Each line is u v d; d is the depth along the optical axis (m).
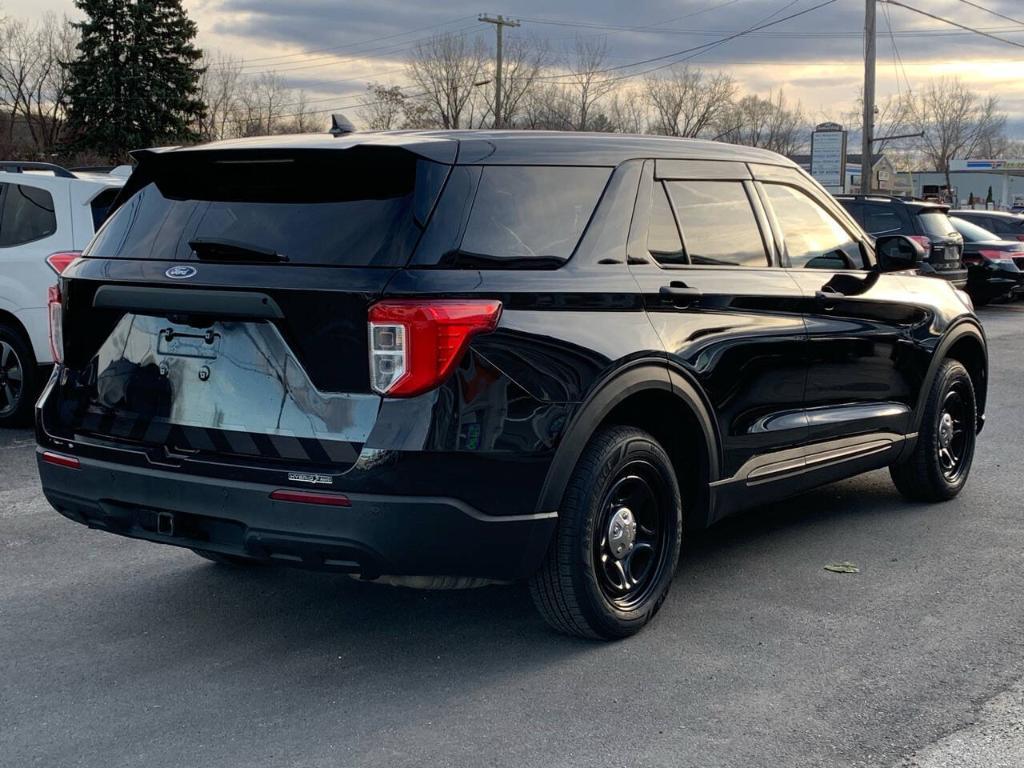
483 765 3.28
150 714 3.62
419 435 3.45
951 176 80.31
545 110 59.44
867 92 33.47
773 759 3.30
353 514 3.46
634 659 4.06
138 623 4.44
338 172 3.77
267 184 3.87
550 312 3.80
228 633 4.34
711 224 4.64
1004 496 6.45
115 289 3.89
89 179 8.47
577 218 4.06
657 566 4.34
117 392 3.95
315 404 3.54
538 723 3.55
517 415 3.65
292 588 4.86
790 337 4.86
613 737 3.45
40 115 65.19
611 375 3.92
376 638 4.28
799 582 4.92
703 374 4.36
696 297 4.35
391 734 3.48
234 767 3.27
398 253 3.54
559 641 4.24
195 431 3.74
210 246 3.77
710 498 4.57
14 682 3.87
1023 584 4.91
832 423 5.18
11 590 4.82
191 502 3.71
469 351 3.54
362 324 3.47
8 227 8.23
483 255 3.68
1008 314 19.19
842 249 5.44
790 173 5.26
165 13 52.97
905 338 5.69
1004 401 9.88
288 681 3.88
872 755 3.33
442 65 60.25
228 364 3.69
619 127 60.19
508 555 3.70
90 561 5.22
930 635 4.30
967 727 3.51
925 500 6.27
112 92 52.12
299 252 3.62
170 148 4.02
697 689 3.80
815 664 4.02
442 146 3.76
